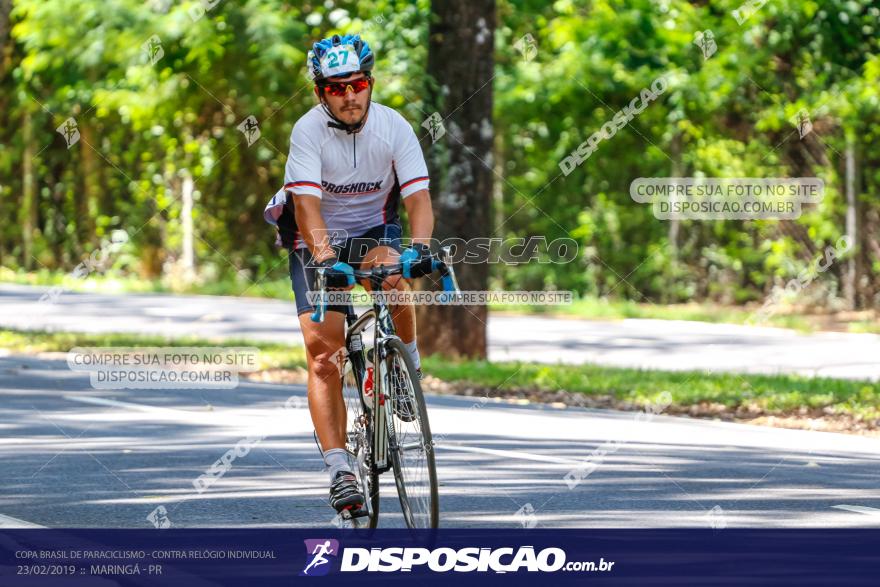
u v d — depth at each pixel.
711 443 22.05
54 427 22.83
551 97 64.94
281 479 17.61
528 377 32.09
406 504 13.23
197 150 72.06
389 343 13.34
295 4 51.78
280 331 47.84
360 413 14.25
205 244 77.81
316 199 13.89
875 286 65.62
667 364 39.75
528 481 17.61
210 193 76.94
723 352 44.56
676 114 62.84
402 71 44.22
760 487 17.19
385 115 14.19
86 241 82.81
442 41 37.03
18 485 17.05
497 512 15.27
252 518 14.87
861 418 25.98
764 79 63.69
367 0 50.38
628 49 61.94
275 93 53.25
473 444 21.45
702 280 74.38
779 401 27.81
